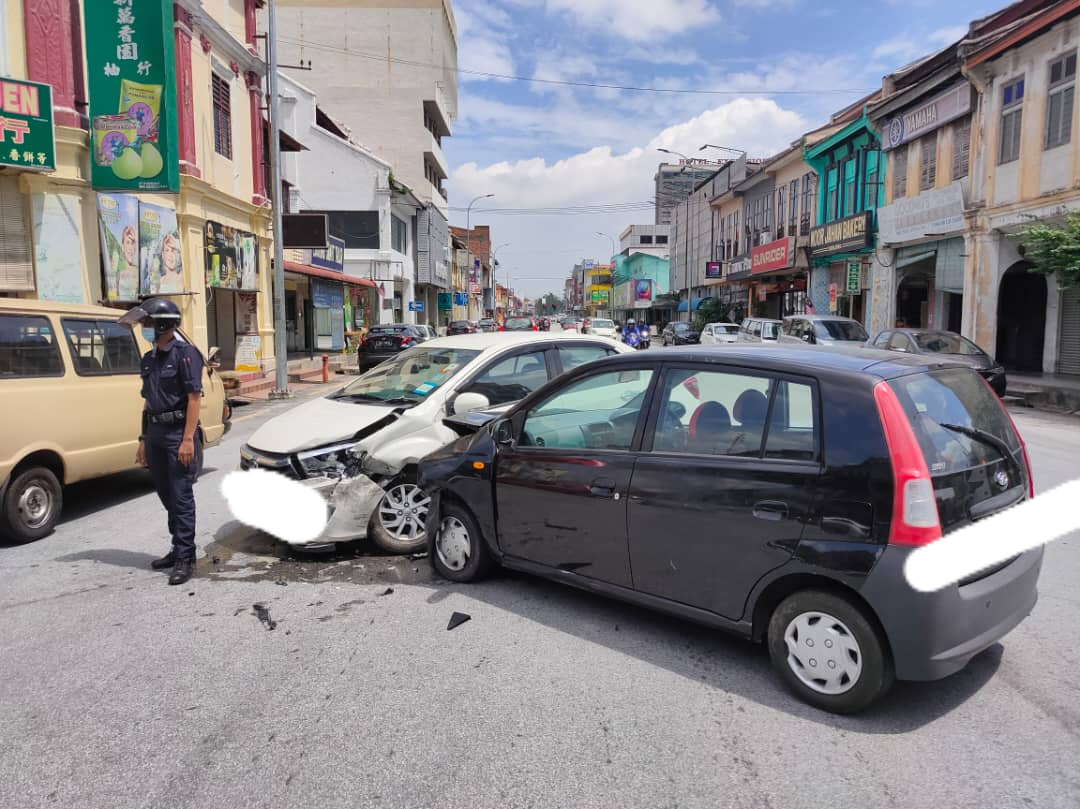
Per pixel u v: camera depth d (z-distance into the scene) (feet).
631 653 12.50
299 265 84.48
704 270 153.17
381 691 11.30
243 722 10.50
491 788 8.98
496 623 13.76
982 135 60.03
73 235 40.91
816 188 96.63
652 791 8.90
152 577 16.62
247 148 63.87
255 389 59.57
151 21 41.01
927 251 70.69
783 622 10.98
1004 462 11.52
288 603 14.94
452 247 209.26
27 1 38.78
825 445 10.62
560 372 20.59
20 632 13.69
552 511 13.88
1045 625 13.47
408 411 18.15
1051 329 57.31
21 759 9.70
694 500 11.75
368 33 149.69
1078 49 49.83
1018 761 9.39
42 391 19.86
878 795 8.77
